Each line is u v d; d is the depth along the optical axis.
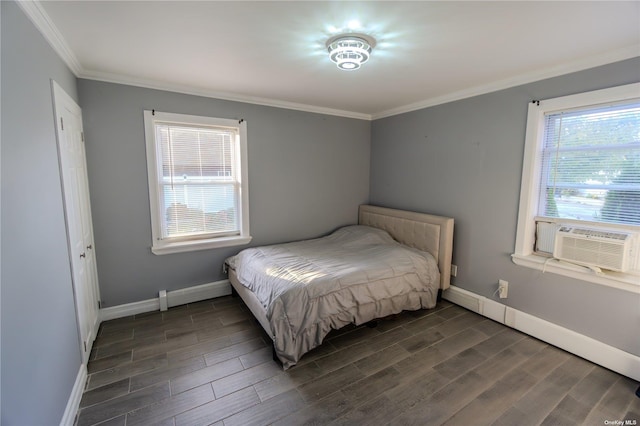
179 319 2.86
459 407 1.80
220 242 3.32
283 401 1.84
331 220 4.16
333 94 3.20
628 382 2.03
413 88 2.97
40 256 1.40
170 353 2.32
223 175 3.36
